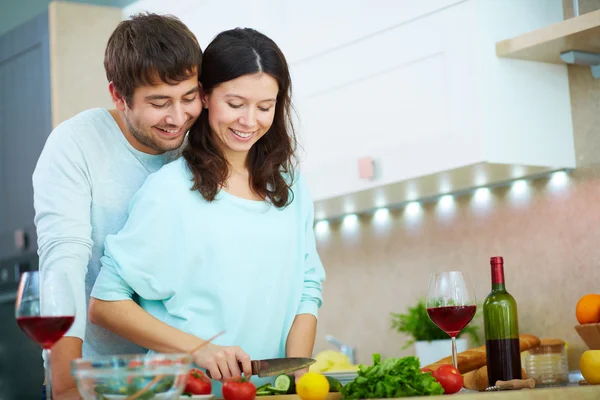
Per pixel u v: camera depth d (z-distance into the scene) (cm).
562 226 294
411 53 287
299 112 330
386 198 336
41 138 372
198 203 195
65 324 141
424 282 348
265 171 205
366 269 376
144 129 193
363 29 304
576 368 288
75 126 202
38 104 374
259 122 194
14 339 370
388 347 363
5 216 393
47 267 187
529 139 275
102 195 202
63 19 359
